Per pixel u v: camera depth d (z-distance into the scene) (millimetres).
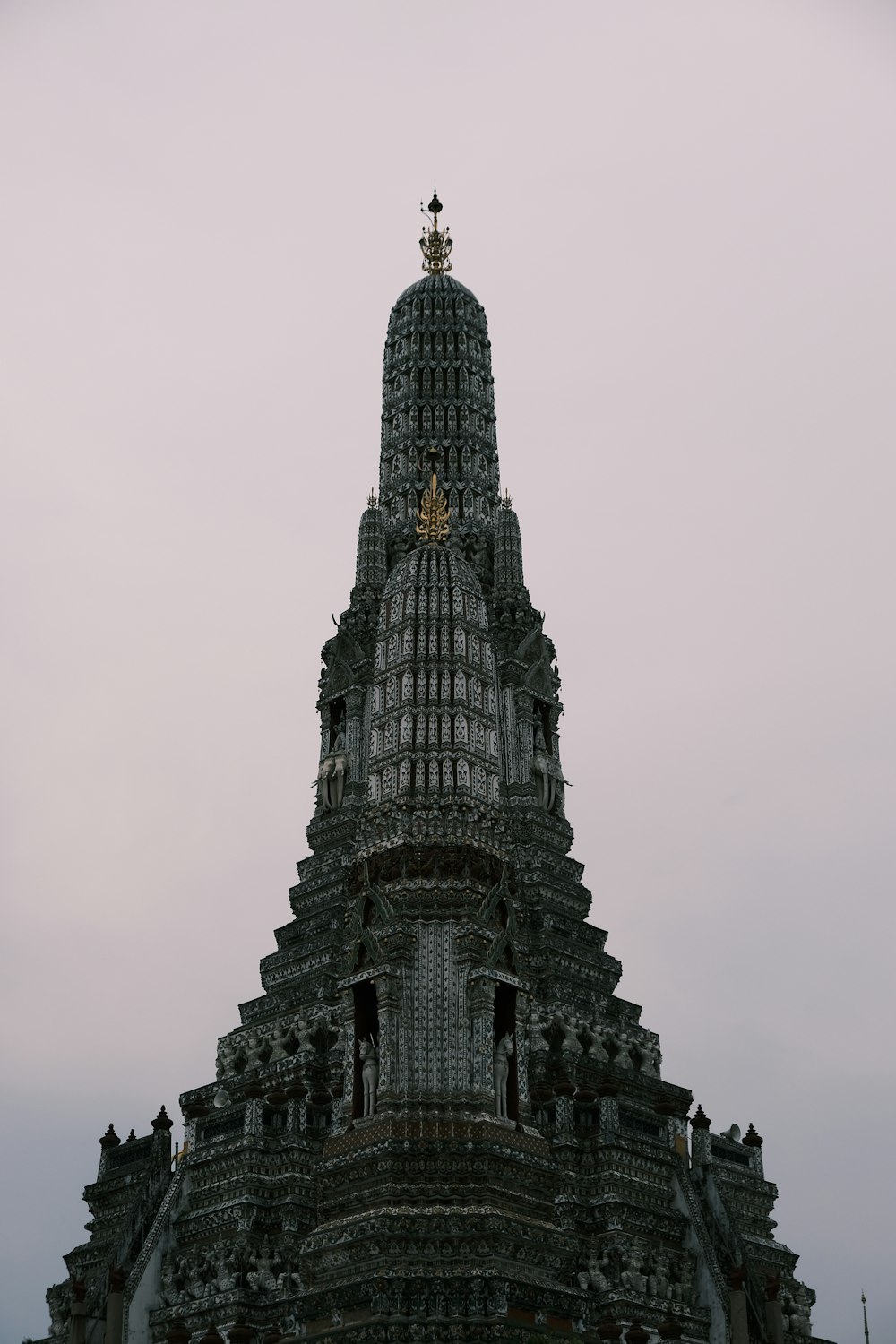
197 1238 74625
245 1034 87750
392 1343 49562
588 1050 84625
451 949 58094
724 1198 76875
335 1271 53438
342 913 92938
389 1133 54750
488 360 122750
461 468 115375
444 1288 51125
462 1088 55781
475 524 112500
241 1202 73250
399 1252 52438
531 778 98938
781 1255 83000
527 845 95875
